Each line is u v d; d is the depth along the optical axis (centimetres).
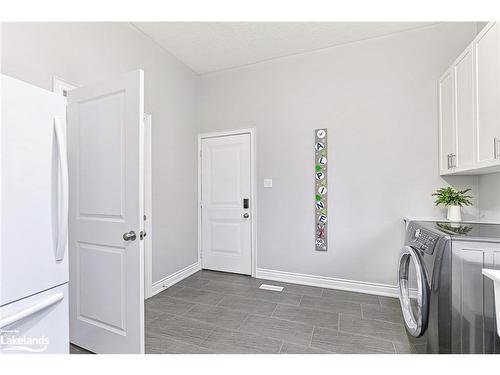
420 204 251
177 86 311
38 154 112
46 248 115
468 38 237
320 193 289
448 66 242
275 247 312
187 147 330
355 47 274
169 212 295
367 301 250
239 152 331
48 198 117
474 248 132
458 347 131
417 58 252
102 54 214
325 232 288
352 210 277
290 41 272
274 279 311
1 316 99
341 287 281
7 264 101
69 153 180
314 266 293
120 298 159
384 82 263
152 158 269
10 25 154
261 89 318
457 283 133
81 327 177
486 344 129
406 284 186
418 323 150
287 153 305
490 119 160
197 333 194
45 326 115
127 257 156
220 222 343
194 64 323
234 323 209
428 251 147
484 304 130
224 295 266
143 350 154
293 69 302
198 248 351
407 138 255
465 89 190
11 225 102
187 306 241
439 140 240
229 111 336
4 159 100
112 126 161
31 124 110
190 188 336
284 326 204
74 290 180
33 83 166
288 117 304
